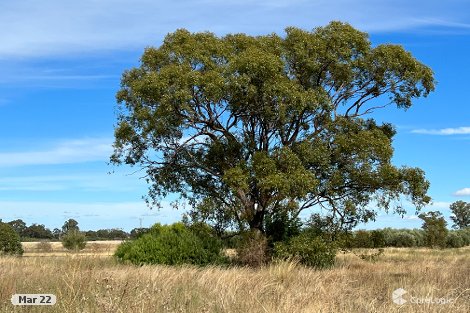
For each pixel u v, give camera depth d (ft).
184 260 68.80
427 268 58.18
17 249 120.26
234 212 82.02
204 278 42.91
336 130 80.94
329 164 79.10
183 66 76.79
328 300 33.60
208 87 73.26
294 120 81.46
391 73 85.76
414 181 78.64
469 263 76.28
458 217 326.24
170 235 71.20
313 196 80.28
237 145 81.76
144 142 83.56
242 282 41.39
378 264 77.51
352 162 79.71
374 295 39.52
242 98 76.23
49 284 35.88
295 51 81.82
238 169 75.41
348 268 69.62
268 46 83.41
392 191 79.51
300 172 73.87
